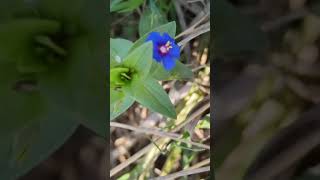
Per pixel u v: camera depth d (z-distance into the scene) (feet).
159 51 0.51
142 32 0.52
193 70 0.54
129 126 0.54
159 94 0.50
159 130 0.54
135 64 0.48
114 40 0.49
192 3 0.54
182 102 0.54
